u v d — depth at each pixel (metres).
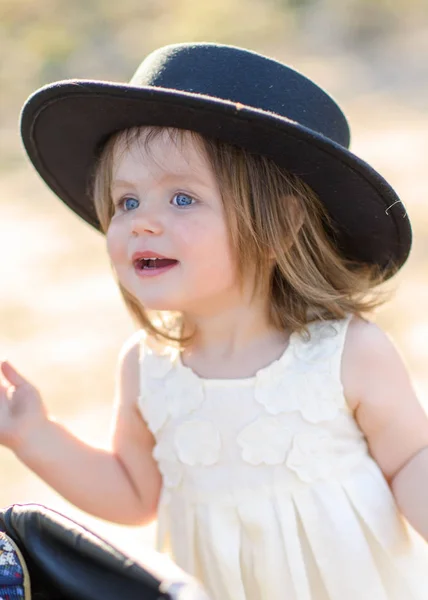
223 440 2.96
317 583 2.92
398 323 8.16
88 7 24.11
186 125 2.75
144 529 5.12
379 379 2.91
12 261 11.41
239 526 2.93
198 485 2.98
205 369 3.04
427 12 22.03
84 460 3.13
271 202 2.88
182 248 2.77
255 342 3.01
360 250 3.13
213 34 22.73
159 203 2.81
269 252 2.93
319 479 2.89
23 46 22.16
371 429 2.95
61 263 11.20
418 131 15.48
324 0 23.44
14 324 9.20
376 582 2.88
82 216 3.41
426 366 7.19
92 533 2.07
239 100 2.80
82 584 2.02
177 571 1.90
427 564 3.05
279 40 22.41
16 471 6.03
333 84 19.03
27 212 13.45
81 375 7.77
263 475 2.92
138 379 3.17
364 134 15.69
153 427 3.09
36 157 3.21
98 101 2.81
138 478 3.19
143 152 2.81
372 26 21.84
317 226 3.01
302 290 2.97
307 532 2.88
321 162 2.78
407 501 2.91
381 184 2.79
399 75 19.16
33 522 2.18
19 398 3.12
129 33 22.95
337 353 2.92
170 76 2.85
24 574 2.15
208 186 2.80
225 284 2.86
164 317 3.17
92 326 9.02
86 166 3.19
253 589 2.94
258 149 2.79
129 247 2.82
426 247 10.10
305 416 2.90
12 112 18.84
